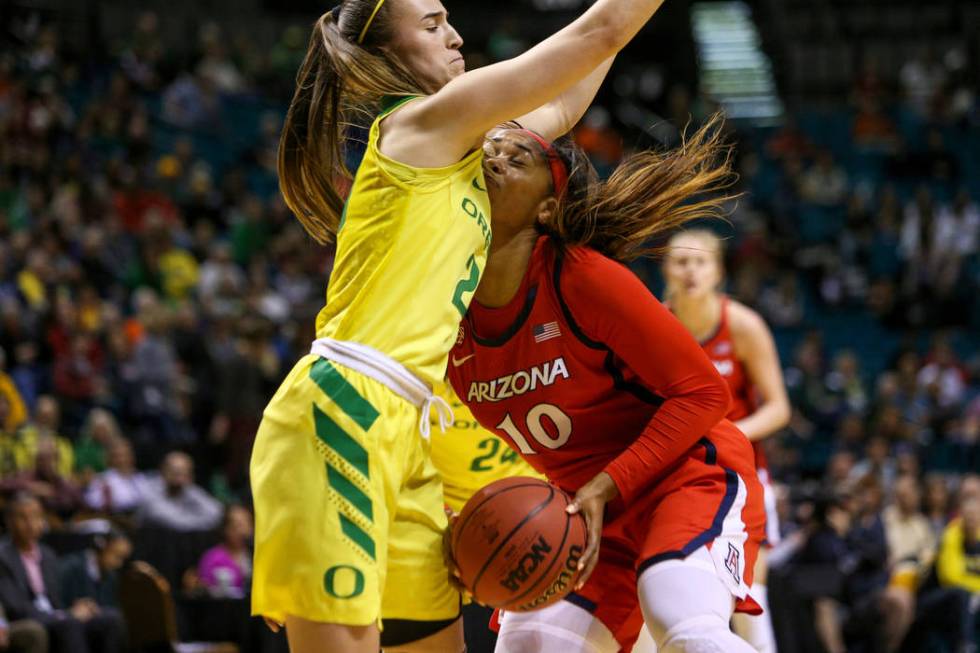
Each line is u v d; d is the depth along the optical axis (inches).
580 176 126.3
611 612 127.1
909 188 781.3
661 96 951.6
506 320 123.6
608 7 112.8
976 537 345.7
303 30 884.0
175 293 527.5
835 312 673.6
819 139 839.1
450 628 122.0
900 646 342.3
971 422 526.0
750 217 717.3
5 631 266.2
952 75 857.5
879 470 457.4
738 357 210.4
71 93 673.6
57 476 353.7
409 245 113.1
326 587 108.9
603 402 125.0
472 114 113.0
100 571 312.5
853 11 980.6
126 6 802.2
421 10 121.1
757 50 1010.1
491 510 115.2
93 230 523.8
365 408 111.1
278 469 111.5
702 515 119.3
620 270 120.5
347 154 131.6
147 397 435.8
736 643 111.1
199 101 703.1
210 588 319.6
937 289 666.8
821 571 331.6
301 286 564.4
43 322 437.4
